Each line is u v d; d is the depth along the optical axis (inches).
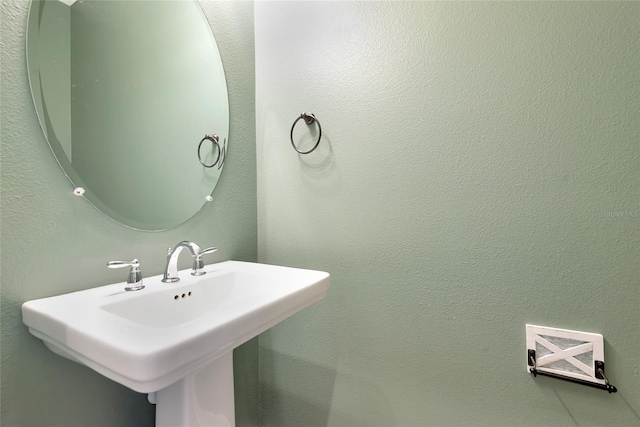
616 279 28.0
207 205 38.9
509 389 32.3
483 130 33.0
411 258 37.0
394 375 38.2
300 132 43.8
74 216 25.7
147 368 14.6
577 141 29.0
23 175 22.7
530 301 31.3
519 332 31.8
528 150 31.0
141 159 31.3
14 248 22.2
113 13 29.3
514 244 31.8
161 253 32.9
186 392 23.8
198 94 38.0
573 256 29.5
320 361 42.8
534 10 30.6
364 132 39.4
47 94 24.3
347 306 40.9
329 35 41.6
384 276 38.6
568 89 29.3
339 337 41.5
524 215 31.3
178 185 35.1
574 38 29.0
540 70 30.4
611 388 27.9
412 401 37.2
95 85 27.6
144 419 30.6
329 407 42.3
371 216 39.2
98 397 27.0
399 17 37.2
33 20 23.7
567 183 29.5
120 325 18.5
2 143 21.7
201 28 38.5
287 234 45.1
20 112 22.7
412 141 36.6
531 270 31.2
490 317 33.1
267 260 46.7
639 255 27.2
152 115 32.5
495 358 32.9
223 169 41.3
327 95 41.8
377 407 39.2
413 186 36.7
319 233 42.7
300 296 27.2
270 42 46.1
